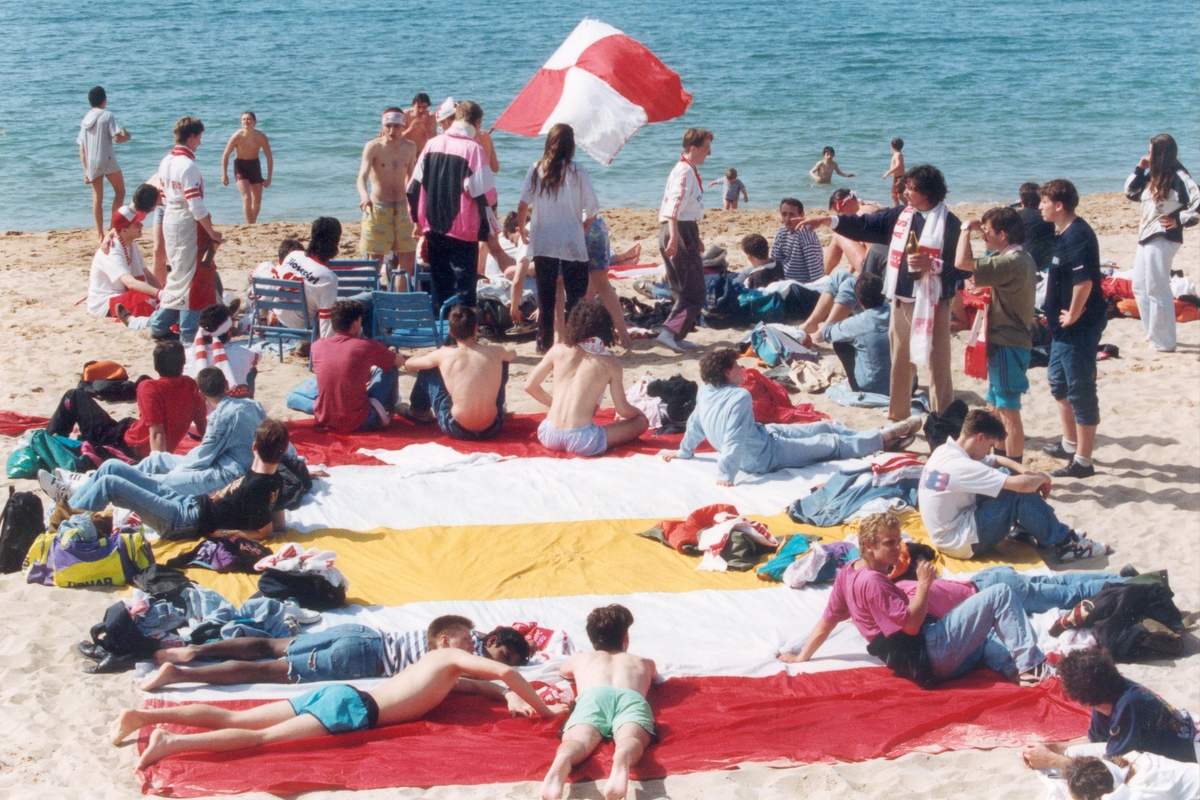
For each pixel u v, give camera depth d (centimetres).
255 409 1221
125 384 1530
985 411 1132
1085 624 987
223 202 3231
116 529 1129
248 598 1055
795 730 888
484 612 1051
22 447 1298
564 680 934
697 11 8712
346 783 827
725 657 985
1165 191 1664
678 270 1719
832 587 1059
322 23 7938
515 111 1839
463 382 1373
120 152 3906
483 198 1627
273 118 4500
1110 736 802
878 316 1536
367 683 941
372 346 1410
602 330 1369
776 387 1489
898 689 938
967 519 1124
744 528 1141
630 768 838
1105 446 1404
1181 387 1571
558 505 1238
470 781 830
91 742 877
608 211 2845
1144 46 6706
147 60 6144
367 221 1855
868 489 1225
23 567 1127
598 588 1093
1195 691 930
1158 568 1128
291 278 1614
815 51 6519
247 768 840
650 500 1249
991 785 826
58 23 7994
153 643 977
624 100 1789
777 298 1816
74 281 2092
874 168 3844
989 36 7181
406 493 1255
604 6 9094
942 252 1332
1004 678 959
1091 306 1293
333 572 1052
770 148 4100
